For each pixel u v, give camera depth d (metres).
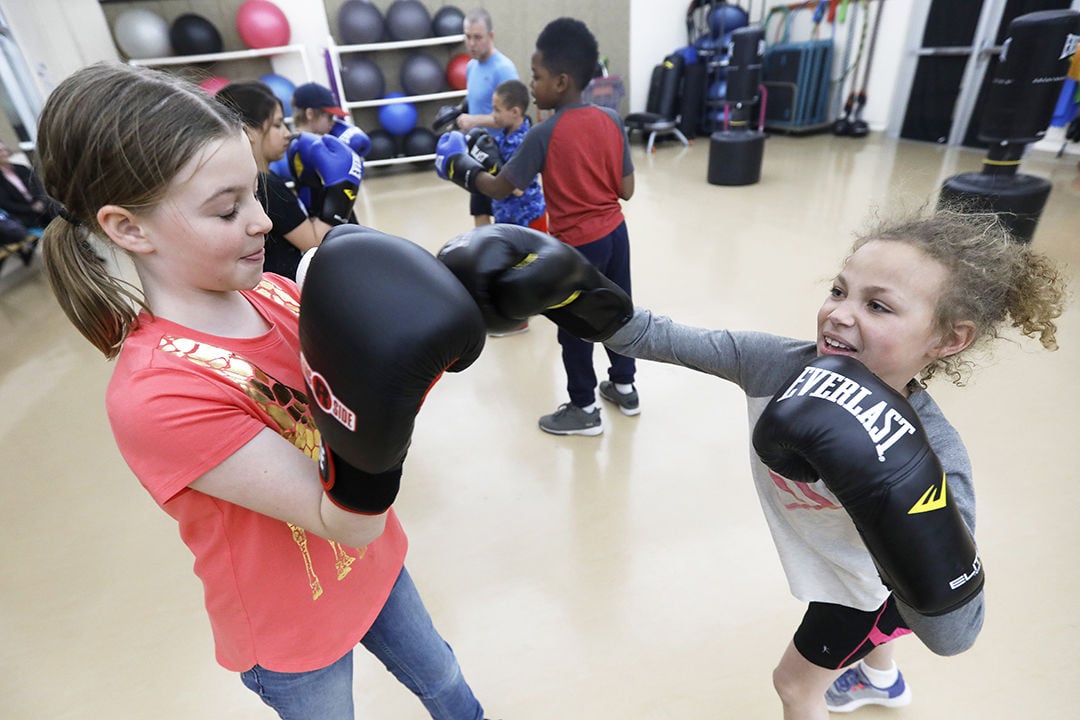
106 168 0.53
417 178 6.46
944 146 5.96
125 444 0.58
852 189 4.79
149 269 0.62
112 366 3.01
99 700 1.38
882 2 6.28
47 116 0.55
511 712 1.29
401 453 0.55
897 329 0.71
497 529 1.78
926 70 5.99
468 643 1.45
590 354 2.05
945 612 0.63
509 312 0.68
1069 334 2.50
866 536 0.64
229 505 0.65
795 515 0.89
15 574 1.75
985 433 1.98
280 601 0.72
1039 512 1.66
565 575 1.61
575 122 1.82
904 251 0.71
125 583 1.70
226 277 0.62
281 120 1.51
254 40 5.80
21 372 3.02
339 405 0.51
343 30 6.06
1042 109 2.68
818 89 6.89
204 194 0.56
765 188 5.07
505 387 2.52
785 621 1.45
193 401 0.57
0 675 1.45
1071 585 1.45
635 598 1.53
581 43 1.79
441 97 6.55
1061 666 1.28
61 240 0.60
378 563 0.85
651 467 1.99
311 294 0.53
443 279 0.54
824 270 3.34
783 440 0.66
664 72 6.96
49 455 2.33
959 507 0.73
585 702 1.30
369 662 1.43
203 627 1.54
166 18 5.83
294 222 1.55
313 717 0.82
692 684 1.32
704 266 3.51
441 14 6.27
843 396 0.65
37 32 5.25
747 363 0.90
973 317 0.72
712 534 1.71
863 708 1.24
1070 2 4.93
